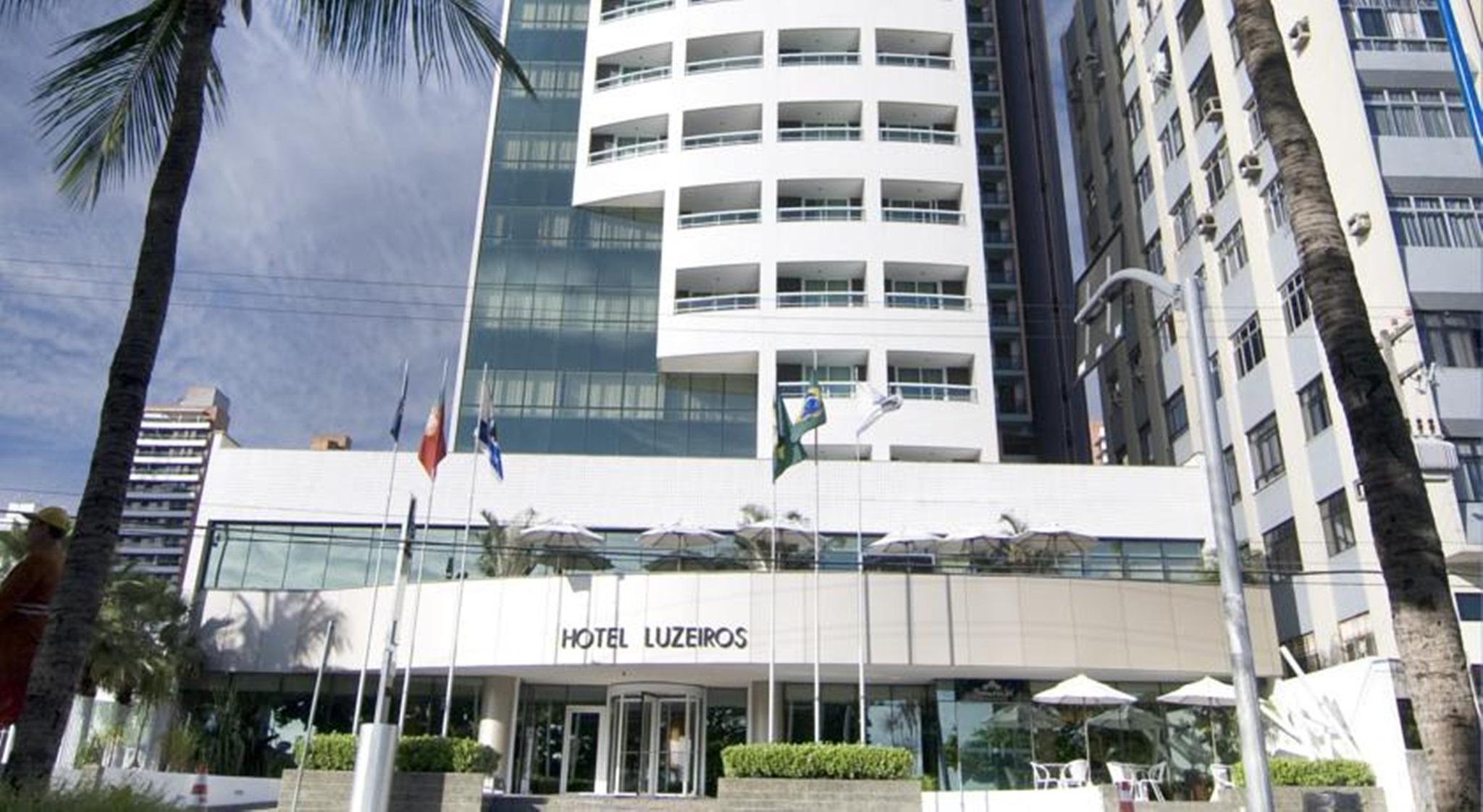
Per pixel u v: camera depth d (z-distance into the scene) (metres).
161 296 8.84
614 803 24.03
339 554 37.53
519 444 45.66
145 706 31.73
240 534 37.75
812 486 38.94
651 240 49.59
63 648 7.41
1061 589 30.70
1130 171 49.47
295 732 33.59
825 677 31.66
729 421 45.81
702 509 38.69
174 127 9.52
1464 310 29.36
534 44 54.72
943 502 38.91
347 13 10.84
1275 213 36.00
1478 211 30.50
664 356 45.44
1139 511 38.81
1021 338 63.19
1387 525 9.60
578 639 30.44
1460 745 8.68
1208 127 41.12
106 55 10.65
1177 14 44.16
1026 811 23.06
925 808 24.09
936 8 51.47
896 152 48.19
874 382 44.09
